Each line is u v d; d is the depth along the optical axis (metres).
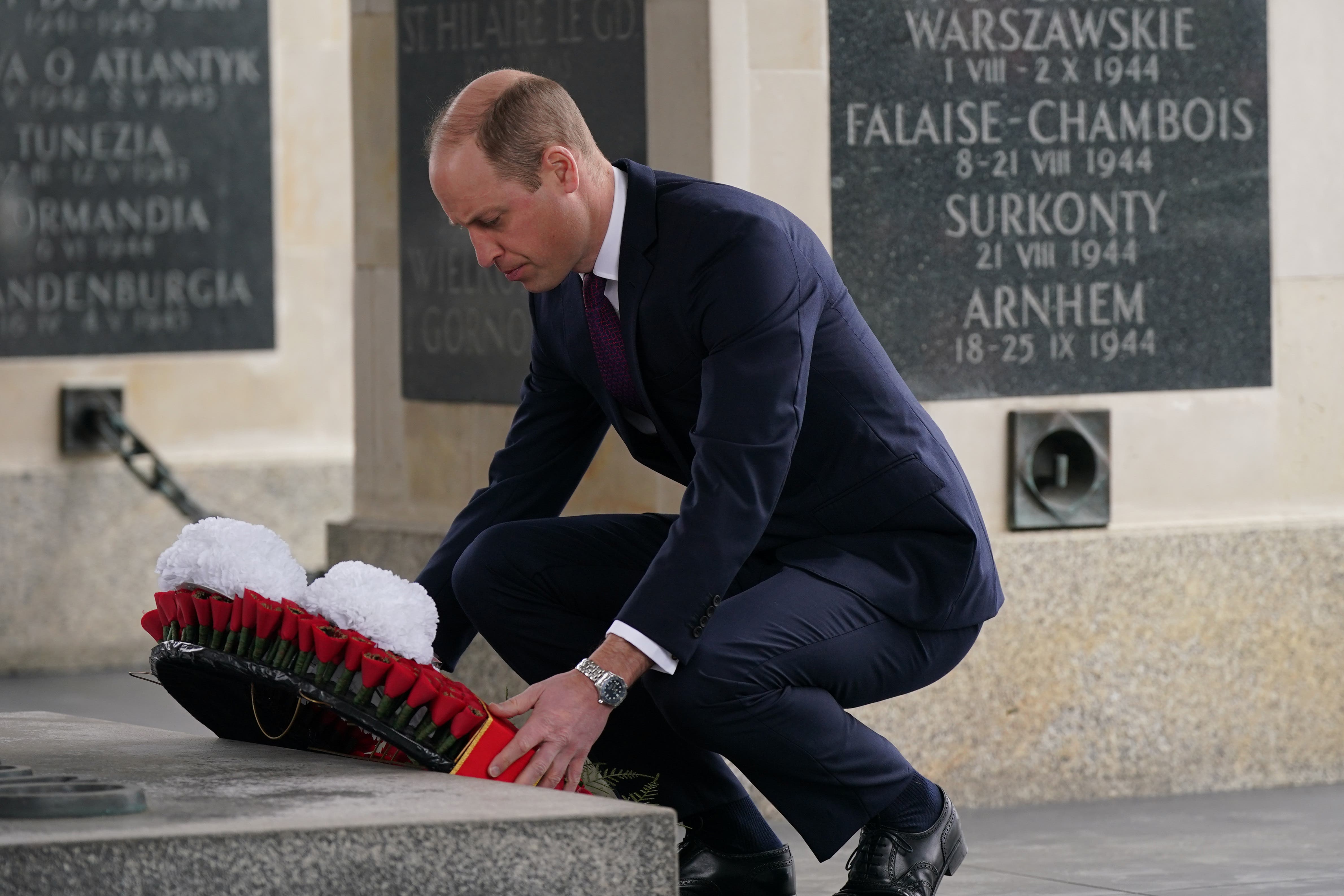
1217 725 7.04
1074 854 5.81
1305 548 7.12
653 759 4.67
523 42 7.06
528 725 3.88
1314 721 7.16
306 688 3.85
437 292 7.45
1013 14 6.86
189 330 10.95
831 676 4.25
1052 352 6.93
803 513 4.44
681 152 6.59
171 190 10.91
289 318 11.15
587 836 3.30
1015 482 6.87
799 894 5.19
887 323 6.73
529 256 4.20
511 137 4.11
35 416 10.57
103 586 10.61
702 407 4.17
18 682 10.16
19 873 2.99
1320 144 7.26
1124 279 7.02
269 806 3.37
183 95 10.93
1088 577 6.89
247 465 10.95
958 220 6.81
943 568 4.38
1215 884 5.31
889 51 6.71
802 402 4.17
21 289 10.60
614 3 6.76
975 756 6.78
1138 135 7.02
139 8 10.84
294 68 11.15
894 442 4.38
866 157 6.69
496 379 7.22
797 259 4.23
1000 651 6.80
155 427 10.88
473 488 7.35
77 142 10.74
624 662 3.99
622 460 6.79
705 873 4.73
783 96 6.59
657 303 4.25
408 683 3.80
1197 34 7.09
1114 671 6.92
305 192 11.17
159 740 4.36
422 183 7.48
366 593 3.84
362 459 7.83
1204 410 7.13
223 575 3.99
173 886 3.08
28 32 10.66
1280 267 7.21
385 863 3.19
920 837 4.40
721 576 4.04
